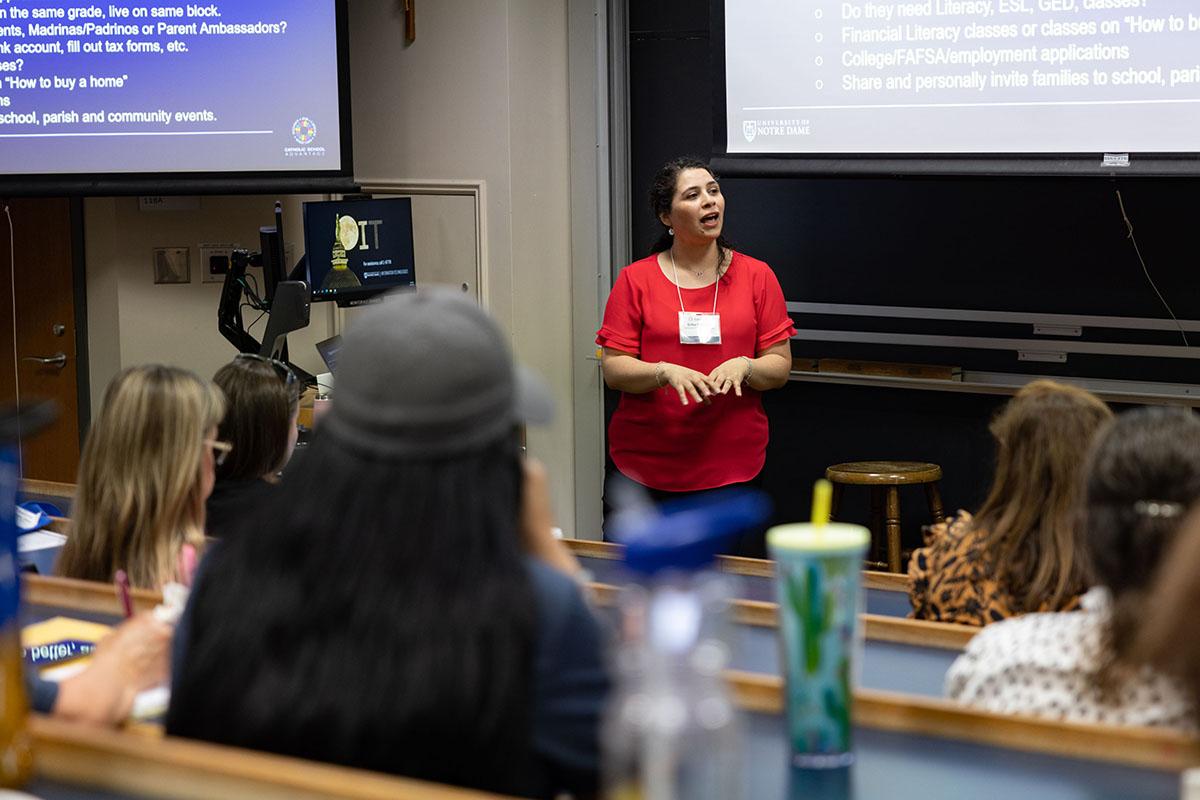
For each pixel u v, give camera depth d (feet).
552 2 17.15
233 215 17.60
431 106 17.33
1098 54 12.86
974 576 6.23
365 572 3.61
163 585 6.99
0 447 3.63
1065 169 13.12
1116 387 14.93
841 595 3.93
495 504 3.69
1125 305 14.84
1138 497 4.32
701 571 3.18
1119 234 14.78
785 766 4.07
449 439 3.68
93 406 17.74
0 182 15.57
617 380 13.04
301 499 3.75
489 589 3.57
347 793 3.38
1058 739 4.14
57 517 10.15
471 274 17.16
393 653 3.54
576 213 17.48
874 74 13.82
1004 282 15.44
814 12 14.02
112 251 17.26
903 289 15.99
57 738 3.78
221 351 17.75
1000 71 13.28
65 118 15.55
